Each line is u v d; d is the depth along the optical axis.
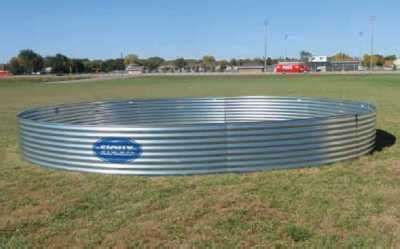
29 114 10.91
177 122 14.38
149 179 8.06
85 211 6.58
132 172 8.27
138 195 7.19
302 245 5.30
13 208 6.84
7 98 33.44
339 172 8.23
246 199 6.86
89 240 5.59
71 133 8.64
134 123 13.84
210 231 5.74
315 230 5.69
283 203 6.64
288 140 8.38
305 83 46.66
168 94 33.62
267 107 14.23
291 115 13.88
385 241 5.36
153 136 8.12
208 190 7.33
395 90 33.34
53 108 11.92
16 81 72.00
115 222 6.11
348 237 5.48
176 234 5.69
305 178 7.86
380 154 9.70
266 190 7.23
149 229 5.86
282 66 97.00
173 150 8.13
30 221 6.28
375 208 6.39
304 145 8.51
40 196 7.35
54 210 6.66
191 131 8.09
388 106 20.84
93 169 8.54
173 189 7.43
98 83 58.22
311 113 13.35
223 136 8.13
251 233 5.66
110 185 7.77
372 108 10.55
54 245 5.50
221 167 8.21
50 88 48.03
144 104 14.01
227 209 6.47
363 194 6.99
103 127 8.33
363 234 5.56
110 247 5.40
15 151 11.19
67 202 6.98
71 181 8.12
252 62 160.50
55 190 7.62
